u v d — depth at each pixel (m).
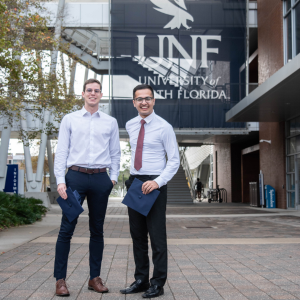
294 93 12.30
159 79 19.89
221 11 20.12
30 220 10.47
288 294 3.45
